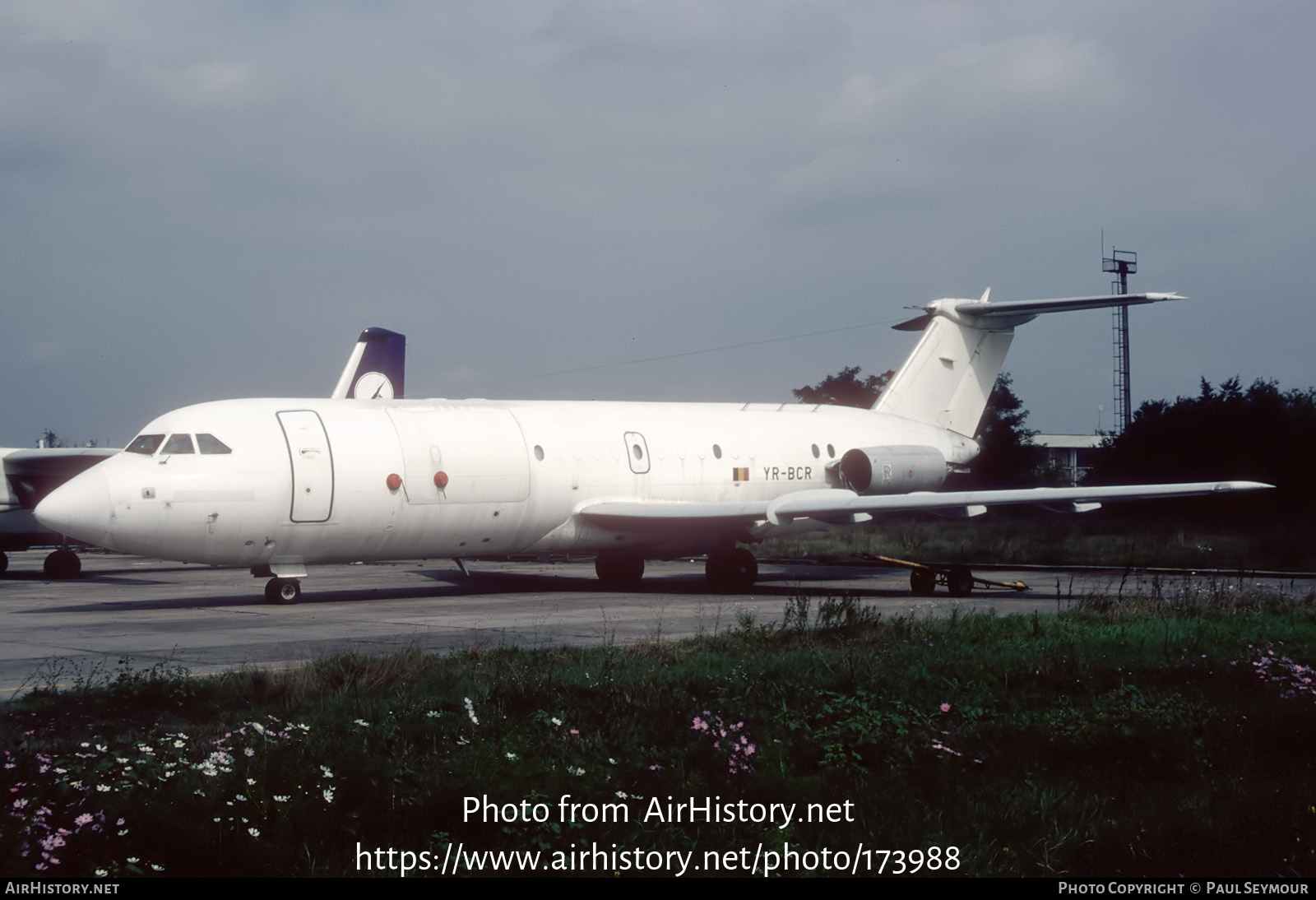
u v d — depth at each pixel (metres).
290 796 6.82
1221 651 13.01
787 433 28.27
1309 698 10.52
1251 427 43.47
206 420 20.78
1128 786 7.84
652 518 24.55
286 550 21.28
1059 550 37.16
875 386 63.66
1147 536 40.44
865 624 14.79
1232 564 32.69
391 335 36.69
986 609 20.31
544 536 24.33
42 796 6.75
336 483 21.30
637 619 18.33
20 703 9.91
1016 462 51.22
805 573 31.94
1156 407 47.12
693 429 26.81
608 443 25.12
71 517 19.38
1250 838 6.65
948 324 31.44
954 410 31.66
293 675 10.90
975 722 9.45
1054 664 11.85
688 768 7.93
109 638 15.58
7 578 30.08
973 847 6.64
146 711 9.74
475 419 23.56
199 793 6.73
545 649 13.07
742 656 12.41
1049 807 7.22
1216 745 8.74
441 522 22.66
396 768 7.47
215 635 15.98
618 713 9.24
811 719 9.30
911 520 46.66
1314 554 33.81
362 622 17.83
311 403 22.27
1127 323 69.94
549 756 7.95
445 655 13.39
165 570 33.59
